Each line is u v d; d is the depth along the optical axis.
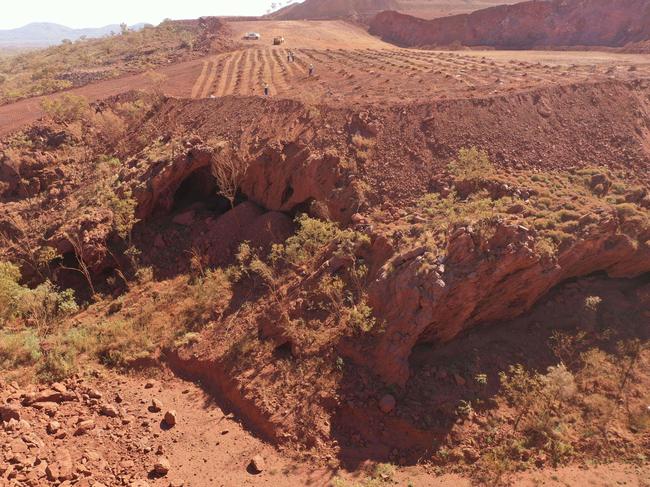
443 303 21.42
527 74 42.25
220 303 27.66
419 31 86.12
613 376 22.17
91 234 32.16
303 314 24.44
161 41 94.75
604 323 24.38
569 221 24.00
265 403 21.20
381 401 20.70
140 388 22.62
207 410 21.72
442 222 24.81
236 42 75.75
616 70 42.09
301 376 21.94
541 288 23.34
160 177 34.66
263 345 23.84
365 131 33.84
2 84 79.50
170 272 32.12
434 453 19.50
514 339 23.81
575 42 68.69
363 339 22.61
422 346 23.28
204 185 37.94
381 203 29.78
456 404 20.88
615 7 65.62
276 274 28.45
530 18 73.62
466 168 29.22
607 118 34.16
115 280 32.12
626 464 18.84
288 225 32.56
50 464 15.44
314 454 19.36
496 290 22.47
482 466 18.84
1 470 14.42
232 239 32.84
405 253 23.17
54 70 81.31
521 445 19.58
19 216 37.06
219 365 23.61
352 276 24.72
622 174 30.08
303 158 32.97
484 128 33.31
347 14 117.88
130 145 42.75
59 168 41.41
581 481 18.02
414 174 31.06
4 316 27.12
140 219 34.72
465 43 79.44
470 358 22.73
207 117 40.75
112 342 25.14
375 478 18.28
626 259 24.56
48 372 21.92
